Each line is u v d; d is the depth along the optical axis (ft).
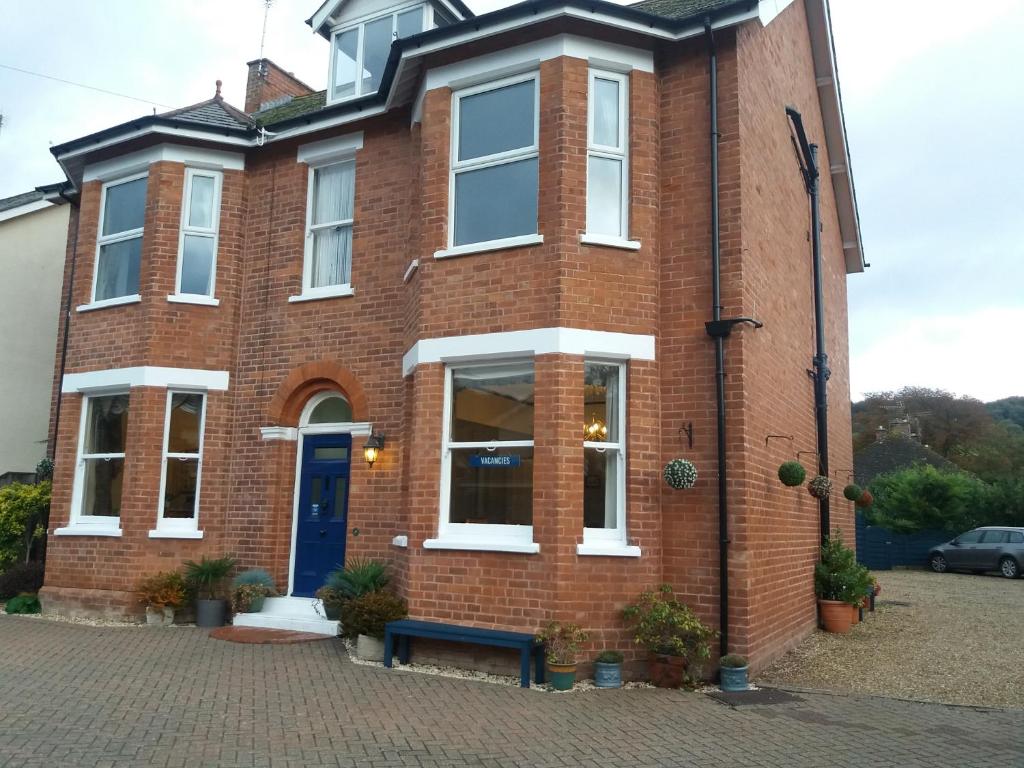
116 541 38.50
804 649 33.63
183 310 39.96
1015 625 40.57
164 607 36.96
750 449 29.09
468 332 31.07
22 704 22.88
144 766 18.21
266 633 34.47
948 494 86.94
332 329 38.29
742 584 27.94
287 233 40.42
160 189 40.34
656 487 29.55
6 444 55.88
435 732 21.44
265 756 19.13
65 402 41.78
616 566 28.66
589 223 30.94
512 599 28.63
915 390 167.22
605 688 27.04
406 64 33.96
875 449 126.52
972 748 21.08
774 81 36.47
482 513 30.60
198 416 40.14
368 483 36.24
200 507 39.04
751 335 30.17
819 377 41.37
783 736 21.83
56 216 60.03
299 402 39.17
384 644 30.35
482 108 33.04
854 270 57.98
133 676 26.71
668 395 30.12
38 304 58.39
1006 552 71.87
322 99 47.65
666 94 32.04
